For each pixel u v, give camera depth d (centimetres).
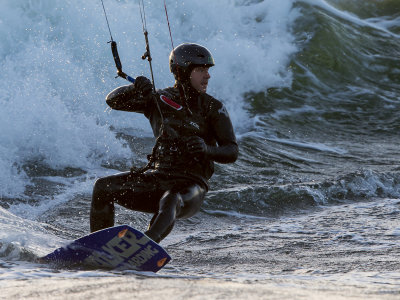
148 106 1541
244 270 1523
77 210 2406
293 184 2911
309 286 955
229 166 3241
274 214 2570
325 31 5812
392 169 3334
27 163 2919
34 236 1435
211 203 2598
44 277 966
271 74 5153
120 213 2411
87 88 4081
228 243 1980
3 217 1705
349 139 4094
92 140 3309
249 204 2639
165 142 1462
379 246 1881
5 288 837
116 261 1177
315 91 5047
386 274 1421
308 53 5494
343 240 1989
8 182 2647
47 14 4556
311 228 2233
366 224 2278
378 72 5506
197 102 1500
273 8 6031
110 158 3192
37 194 2566
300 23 5906
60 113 3334
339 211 2583
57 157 3030
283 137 4041
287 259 1705
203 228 2306
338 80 5284
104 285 830
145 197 1439
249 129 4191
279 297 745
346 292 852
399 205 2678
